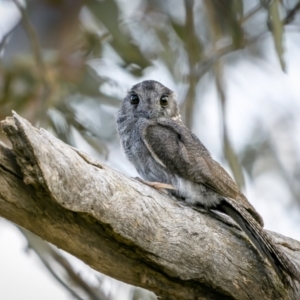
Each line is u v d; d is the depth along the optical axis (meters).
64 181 6.44
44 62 11.88
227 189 8.62
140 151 9.48
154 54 13.01
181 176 8.93
